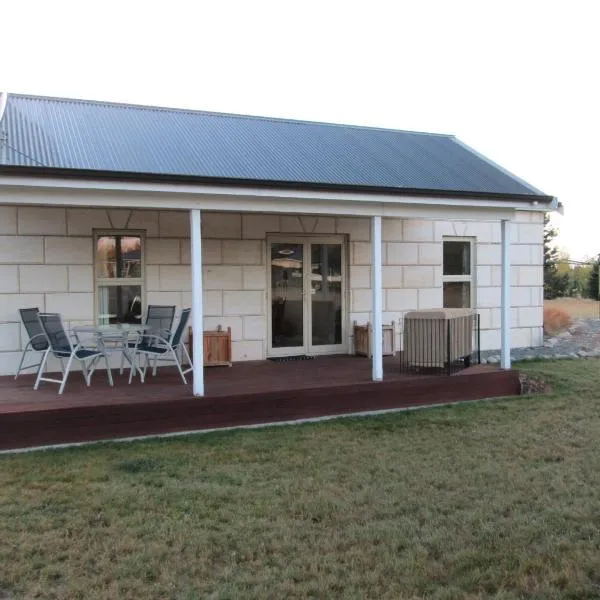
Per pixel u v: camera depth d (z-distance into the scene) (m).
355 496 4.43
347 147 8.98
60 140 6.87
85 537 3.74
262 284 9.30
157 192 6.20
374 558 3.48
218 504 4.28
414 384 7.50
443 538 3.72
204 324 8.95
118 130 7.84
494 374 8.03
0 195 5.78
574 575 3.24
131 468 5.05
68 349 6.92
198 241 6.49
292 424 6.65
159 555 3.50
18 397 6.36
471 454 5.46
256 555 3.53
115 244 8.50
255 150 7.94
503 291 8.26
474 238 11.05
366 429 6.38
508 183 8.37
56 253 8.16
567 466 5.09
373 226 7.41
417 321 8.05
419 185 7.46
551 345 12.05
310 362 9.02
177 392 6.67
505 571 3.30
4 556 3.48
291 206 6.91
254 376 7.75
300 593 3.10
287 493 4.49
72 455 5.43
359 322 9.95
